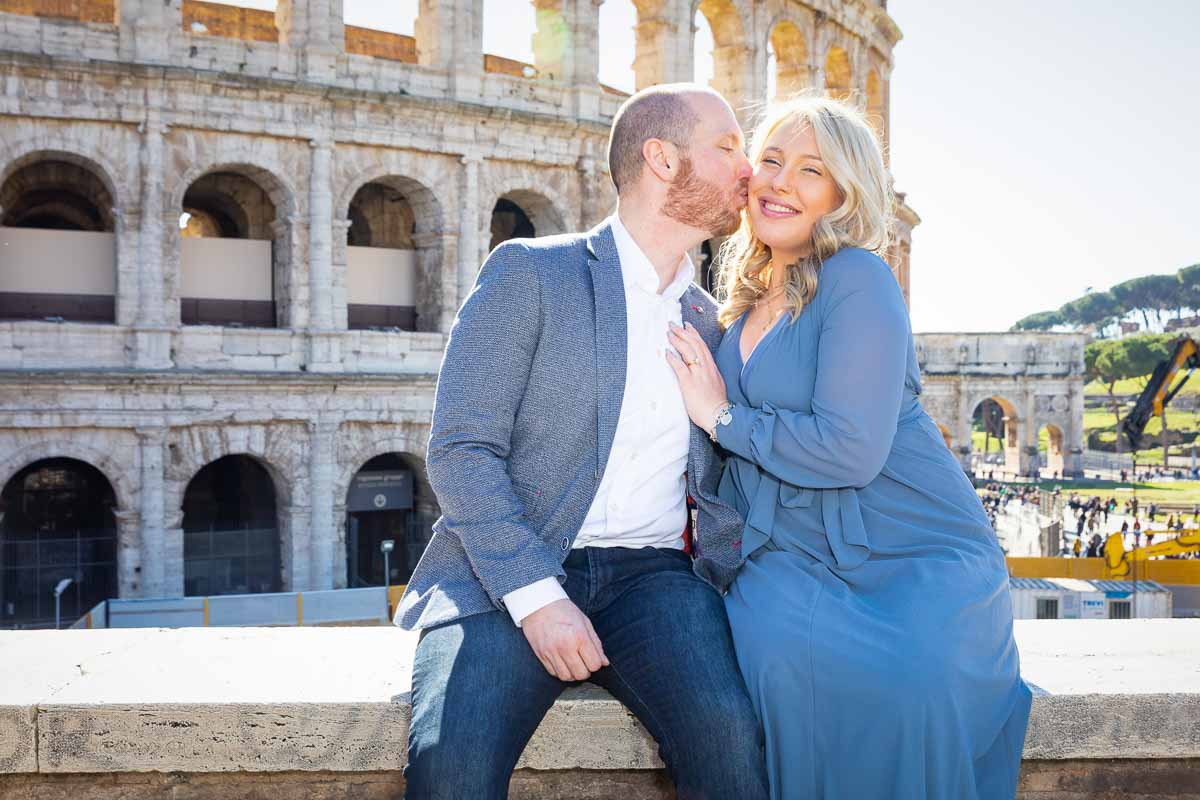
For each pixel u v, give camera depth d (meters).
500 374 5.46
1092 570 52.44
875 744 5.12
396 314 47.41
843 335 5.61
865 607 5.44
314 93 42.00
